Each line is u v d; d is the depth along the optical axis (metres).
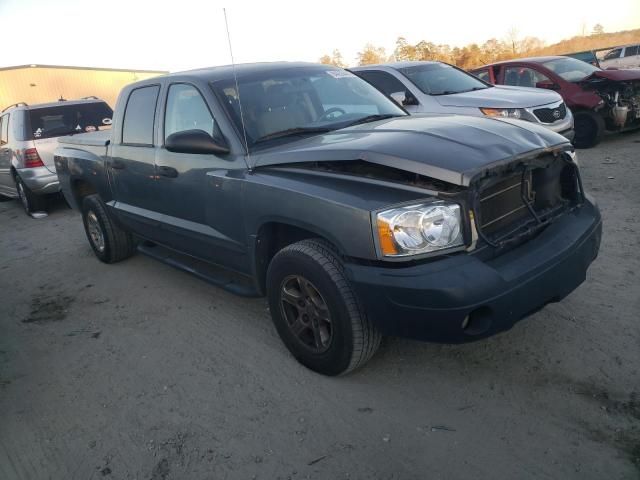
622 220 5.43
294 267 3.11
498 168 2.73
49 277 5.72
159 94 4.32
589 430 2.62
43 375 3.70
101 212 5.52
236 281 4.06
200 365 3.59
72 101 9.12
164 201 4.31
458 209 2.65
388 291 2.63
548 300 2.86
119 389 3.41
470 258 2.66
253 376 3.39
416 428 2.77
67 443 2.95
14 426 3.16
